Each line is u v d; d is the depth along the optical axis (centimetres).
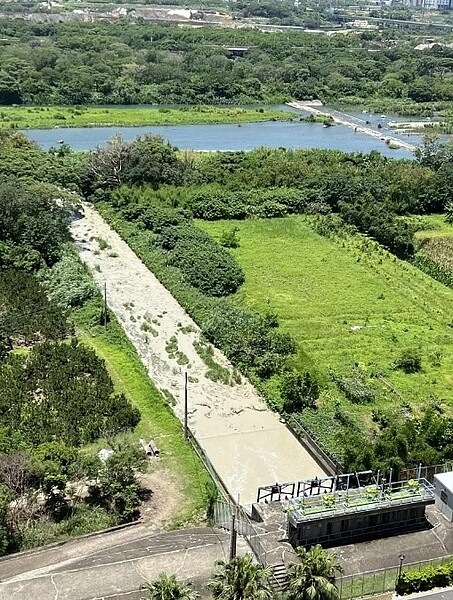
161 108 18425
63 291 7306
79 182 10738
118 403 5459
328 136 16562
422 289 8231
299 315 7331
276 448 5328
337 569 3625
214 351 6675
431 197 11100
